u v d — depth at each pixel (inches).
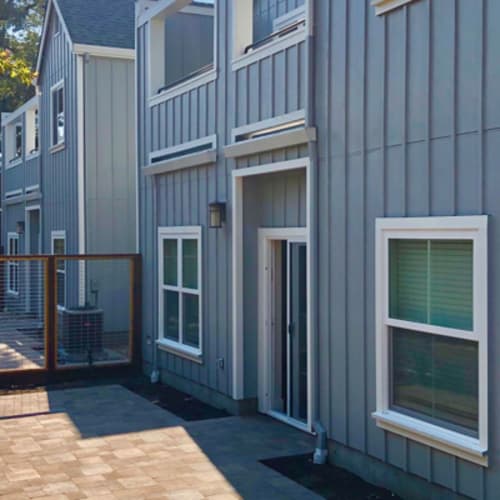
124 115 603.8
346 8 275.4
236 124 361.4
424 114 238.2
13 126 890.1
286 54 319.9
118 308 585.3
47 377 453.4
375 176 261.0
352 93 272.7
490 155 213.8
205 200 393.7
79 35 592.4
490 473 213.8
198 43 501.4
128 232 602.9
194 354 400.2
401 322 249.0
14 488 259.1
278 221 350.6
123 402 396.2
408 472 246.1
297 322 340.8
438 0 232.4
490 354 213.2
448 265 231.9
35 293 473.1
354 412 272.5
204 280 394.6
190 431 334.3
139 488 259.0
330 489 258.1
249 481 266.5
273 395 362.6
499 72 210.7
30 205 767.7
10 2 1341.0
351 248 273.6
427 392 241.8
